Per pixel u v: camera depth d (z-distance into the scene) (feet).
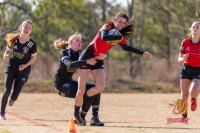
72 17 237.66
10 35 71.15
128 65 221.46
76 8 234.38
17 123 69.97
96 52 64.64
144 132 62.49
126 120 78.74
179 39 228.84
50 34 230.07
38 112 89.86
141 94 164.66
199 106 110.01
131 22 65.10
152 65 221.05
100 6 242.17
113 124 72.23
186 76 71.15
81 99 67.05
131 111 96.22
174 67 206.18
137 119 80.43
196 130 65.26
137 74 221.87
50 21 234.58
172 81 197.77
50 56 194.49
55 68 193.06
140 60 249.75
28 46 71.20
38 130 62.34
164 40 263.90
